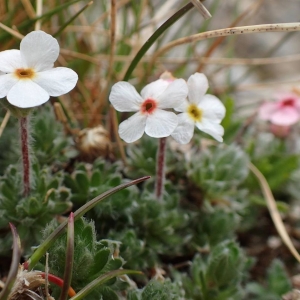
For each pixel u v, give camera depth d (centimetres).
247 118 16
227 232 13
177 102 11
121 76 15
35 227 12
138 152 13
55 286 10
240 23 17
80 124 14
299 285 13
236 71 19
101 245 11
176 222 12
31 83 10
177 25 18
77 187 12
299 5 22
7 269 12
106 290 11
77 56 14
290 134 15
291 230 14
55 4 14
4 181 12
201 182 13
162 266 13
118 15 17
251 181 14
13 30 13
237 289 12
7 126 13
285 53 20
